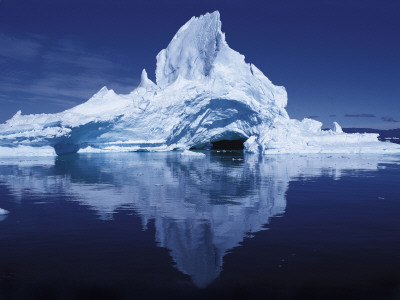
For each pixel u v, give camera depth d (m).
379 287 6.48
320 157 39.59
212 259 7.69
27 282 6.63
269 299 6.07
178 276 6.87
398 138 120.50
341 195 15.48
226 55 51.56
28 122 40.97
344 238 9.16
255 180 20.39
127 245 8.59
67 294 6.21
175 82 50.00
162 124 46.78
